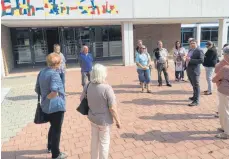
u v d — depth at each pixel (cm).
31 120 627
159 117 614
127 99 796
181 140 480
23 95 885
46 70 392
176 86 966
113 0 1421
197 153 429
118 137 502
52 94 377
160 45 954
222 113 478
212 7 1662
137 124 571
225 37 1839
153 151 441
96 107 354
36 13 1284
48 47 1778
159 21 1703
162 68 962
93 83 356
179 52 1038
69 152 449
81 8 1360
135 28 1952
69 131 546
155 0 1509
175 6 1565
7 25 1443
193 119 591
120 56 1989
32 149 468
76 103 771
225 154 422
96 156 372
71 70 1473
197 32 2998
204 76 1155
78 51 1853
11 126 588
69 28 1800
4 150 466
